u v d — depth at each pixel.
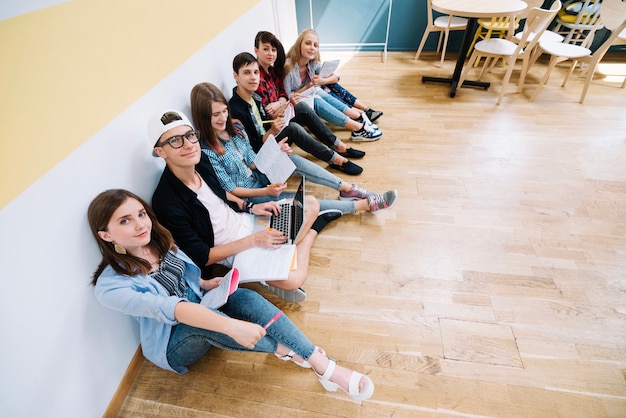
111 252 1.01
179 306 0.96
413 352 1.33
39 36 0.87
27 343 0.87
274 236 1.40
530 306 1.45
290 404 1.21
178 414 1.20
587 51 2.76
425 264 1.66
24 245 0.84
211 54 1.85
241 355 1.35
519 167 2.23
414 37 4.04
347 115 2.64
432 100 3.11
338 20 4.02
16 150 0.81
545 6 3.46
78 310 1.02
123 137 1.17
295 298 1.48
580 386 1.21
